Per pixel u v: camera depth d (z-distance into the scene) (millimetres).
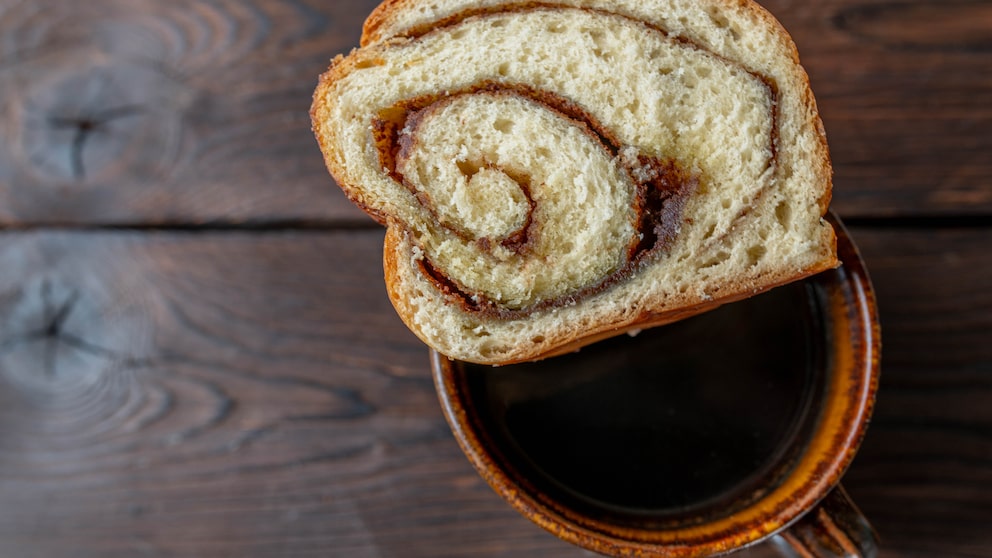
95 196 352
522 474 303
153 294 348
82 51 355
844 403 288
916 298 331
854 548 280
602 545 281
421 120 275
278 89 349
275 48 350
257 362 344
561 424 310
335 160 275
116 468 345
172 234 349
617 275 277
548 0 274
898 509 326
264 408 342
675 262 275
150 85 353
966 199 332
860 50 337
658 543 282
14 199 354
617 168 275
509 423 309
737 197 274
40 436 348
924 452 327
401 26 274
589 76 273
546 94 276
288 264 345
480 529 336
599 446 309
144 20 354
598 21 272
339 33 349
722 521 291
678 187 276
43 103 355
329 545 338
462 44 274
